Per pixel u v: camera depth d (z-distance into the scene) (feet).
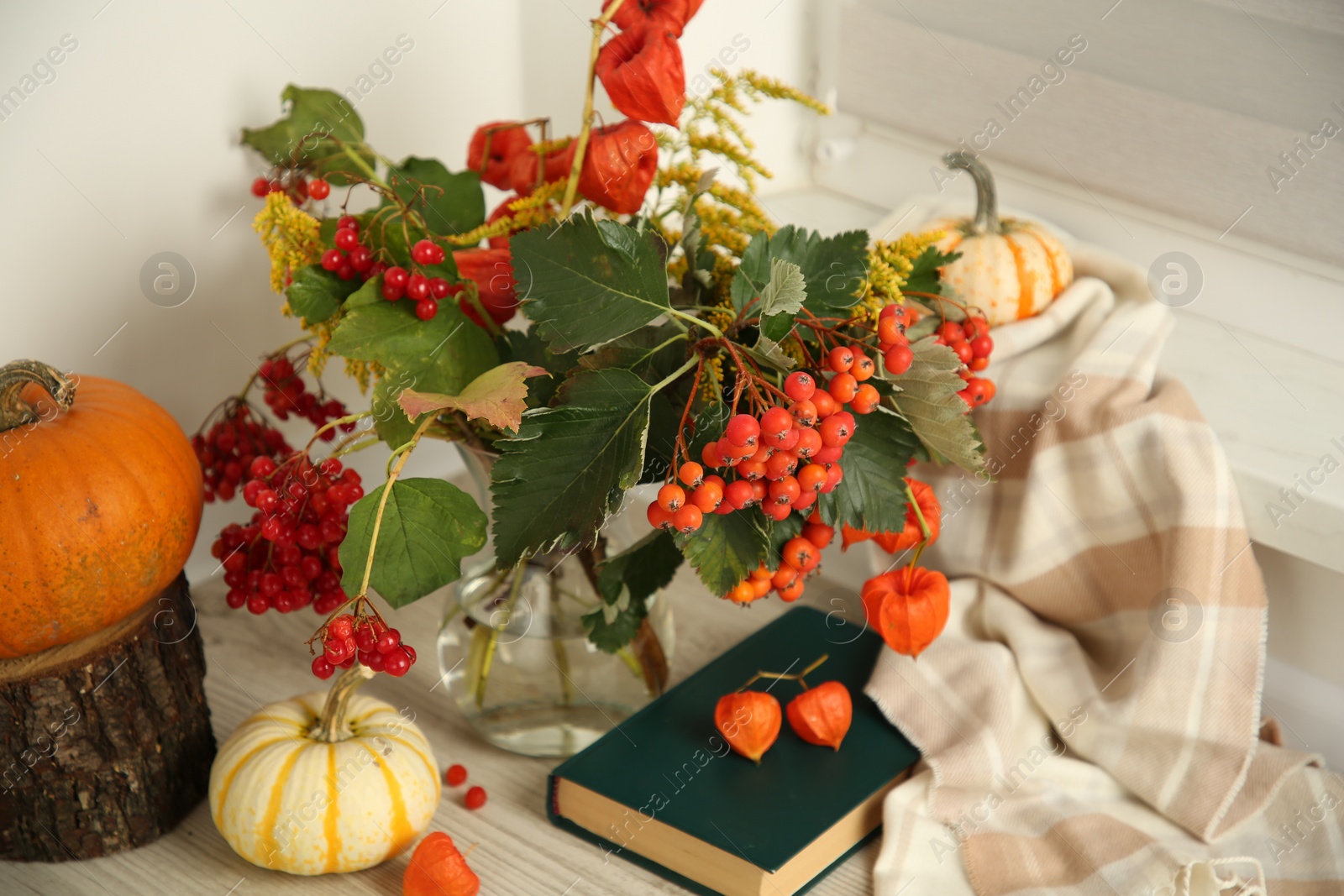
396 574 3.04
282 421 3.72
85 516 3.10
